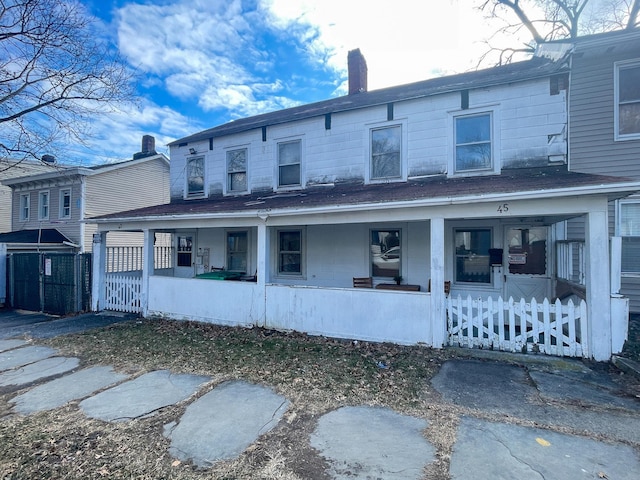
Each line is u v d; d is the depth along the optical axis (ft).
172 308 29.35
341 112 31.42
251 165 36.42
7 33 34.35
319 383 15.34
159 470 9.45
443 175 27.22
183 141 40.83
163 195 71.72
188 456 10.07
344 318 22.52
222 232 38.45
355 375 16.19
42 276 35.78
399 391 14.32
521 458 9.54
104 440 11.05
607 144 25.32
